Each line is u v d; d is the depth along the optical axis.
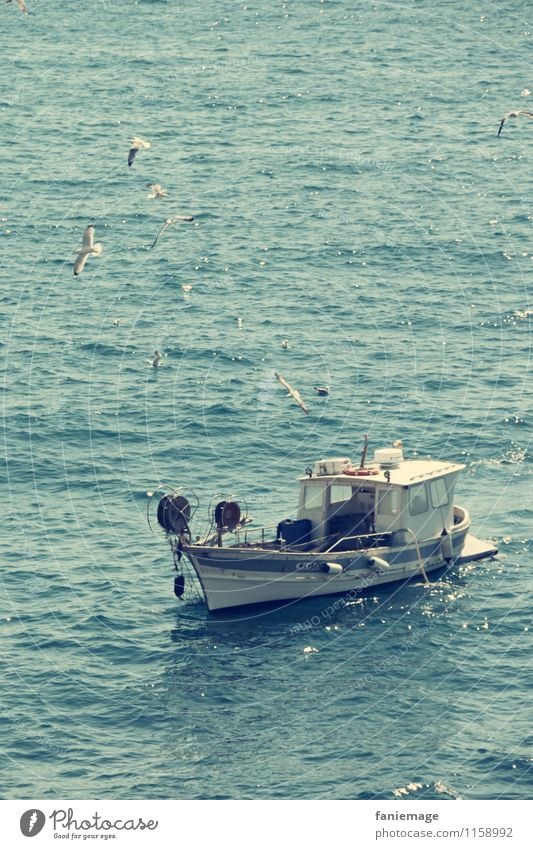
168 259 101.31
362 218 110.31
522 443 73.88
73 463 71.50
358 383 81.38
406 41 168.88
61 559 61.41
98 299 94.31
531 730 48.47
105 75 152.38
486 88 148.75
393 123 136.12
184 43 167.12
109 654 53.78
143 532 64.31
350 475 62.06
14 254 102.69
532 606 57.81
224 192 116.06
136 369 83.31
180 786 45.53
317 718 49.59
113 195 115.44
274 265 100.38
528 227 108.62
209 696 50.94
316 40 169.38
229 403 78.44
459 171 121.88
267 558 58.16
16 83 148.50
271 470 71.19
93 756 47.19
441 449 73.44
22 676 52.00
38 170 121.38
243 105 141.38
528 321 90.81
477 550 62.94
